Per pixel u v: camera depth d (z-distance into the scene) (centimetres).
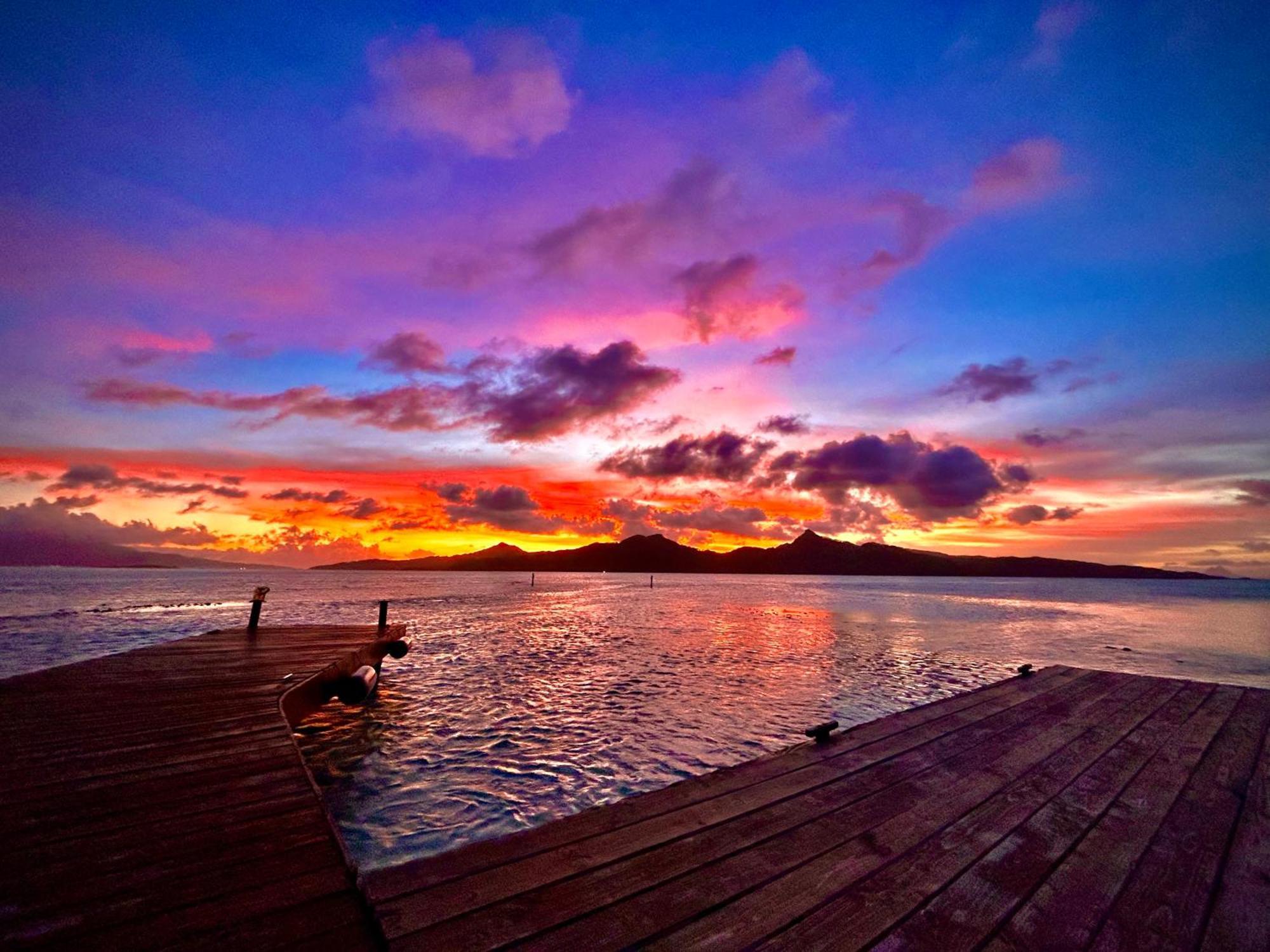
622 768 846
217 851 366
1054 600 6656
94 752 555
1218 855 404
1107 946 303
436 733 1027
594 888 334
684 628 2948
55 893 315
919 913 324
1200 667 1927
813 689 1409
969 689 1430
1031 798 496
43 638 2358
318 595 6034
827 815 448
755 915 314
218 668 973
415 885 331
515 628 2881
